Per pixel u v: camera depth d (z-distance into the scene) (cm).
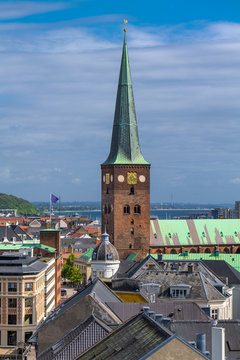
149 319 5934
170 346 4997
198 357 4994
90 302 8000
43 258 18800
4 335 14712
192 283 13175
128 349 5525
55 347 7225
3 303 14712
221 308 13150
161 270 13588
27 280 14762
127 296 10369
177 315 8519
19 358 12988
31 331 14812
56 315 8662
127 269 19862
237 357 7475
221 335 5019
